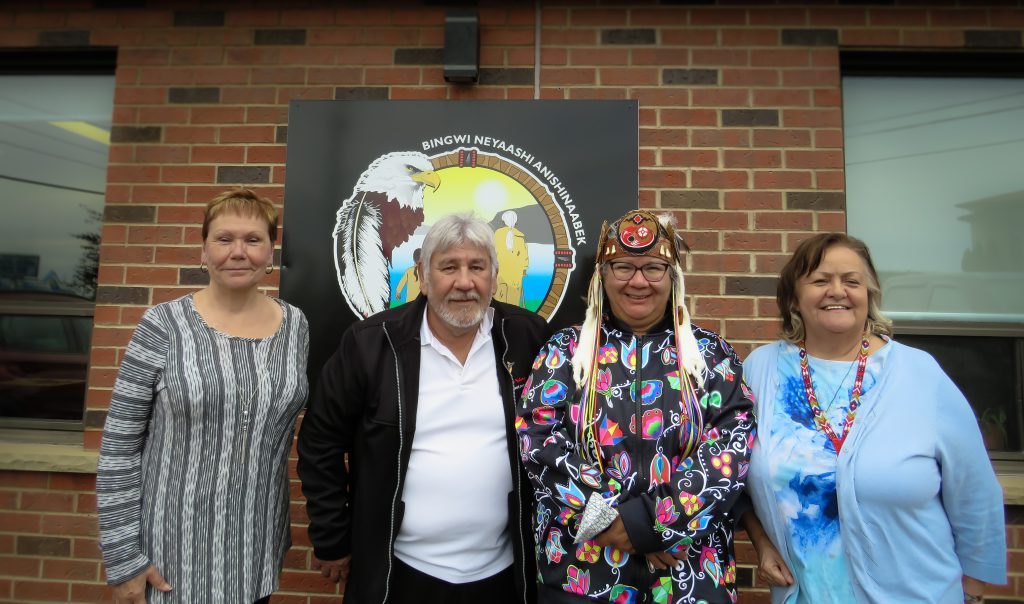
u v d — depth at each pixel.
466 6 2.83
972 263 2.85
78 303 3.03
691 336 1.82
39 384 3.00
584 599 1.65
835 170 2.72
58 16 2.95
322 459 1.96
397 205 2.67
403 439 1.89
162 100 2.87
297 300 2.64
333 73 2.83
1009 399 2.78
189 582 1.74
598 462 1.70
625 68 2.79
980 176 2.89
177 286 2.77
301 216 2.67
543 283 2.62
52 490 2.72
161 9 2.91
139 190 2.83
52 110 3.11
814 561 1.67
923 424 1.68
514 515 1.89
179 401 1.76
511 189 2.66
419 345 1.97
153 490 1.76
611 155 2.65
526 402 1.83
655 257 1.79
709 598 1.64
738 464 1.65
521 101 2.68
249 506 1.81
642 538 1.55
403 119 2.70
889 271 2.86
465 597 1.88
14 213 3.09
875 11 2.78
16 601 2.70
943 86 2.93
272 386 1.85
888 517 1.63
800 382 1.81
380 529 1.88
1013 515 2.54
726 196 2.72
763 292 2.67
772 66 2.77
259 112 2.84
